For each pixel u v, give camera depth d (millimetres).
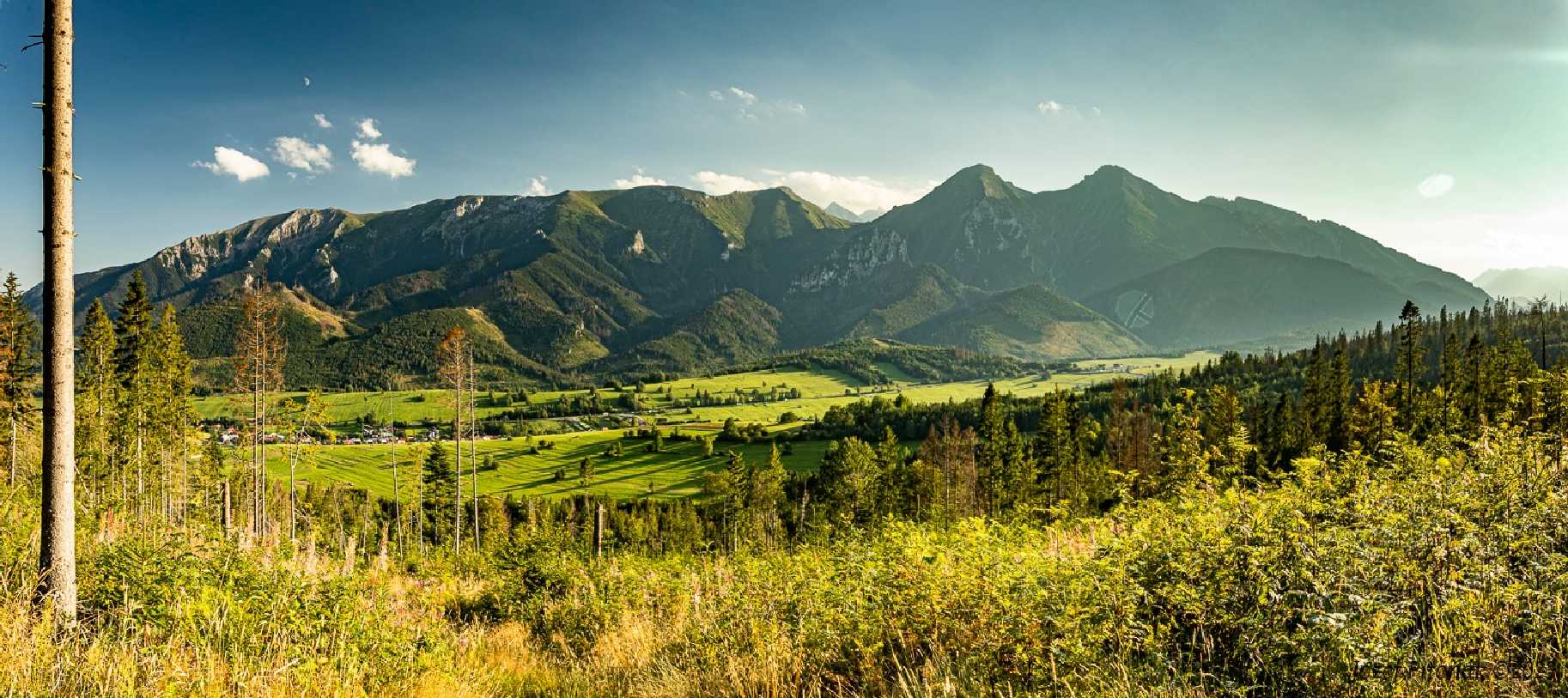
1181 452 22469
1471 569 4832
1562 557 4848
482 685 8609
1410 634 4738
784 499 77500
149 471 39000
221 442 58938
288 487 76188
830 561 10227
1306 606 4730
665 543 70688
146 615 7129
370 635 8164
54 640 6230
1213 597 5371
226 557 9453
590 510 82312
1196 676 5008
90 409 33094
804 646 7883
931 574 7652
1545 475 6660
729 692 7359
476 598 15547
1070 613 5758
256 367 44531
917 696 6094
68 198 6953
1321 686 4445
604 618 12266
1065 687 5395
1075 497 47906
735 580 11688
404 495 76938
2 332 33531
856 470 65875
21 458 23969
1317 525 5906
